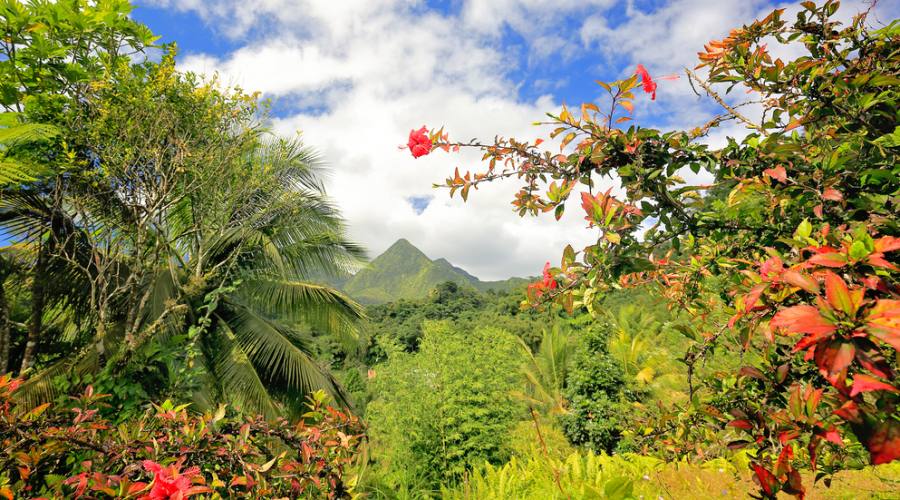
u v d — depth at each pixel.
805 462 1.31
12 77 3.93
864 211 1.20
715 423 1.56
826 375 0.71
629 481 1.66
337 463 2.31
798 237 1.06
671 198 1.42
